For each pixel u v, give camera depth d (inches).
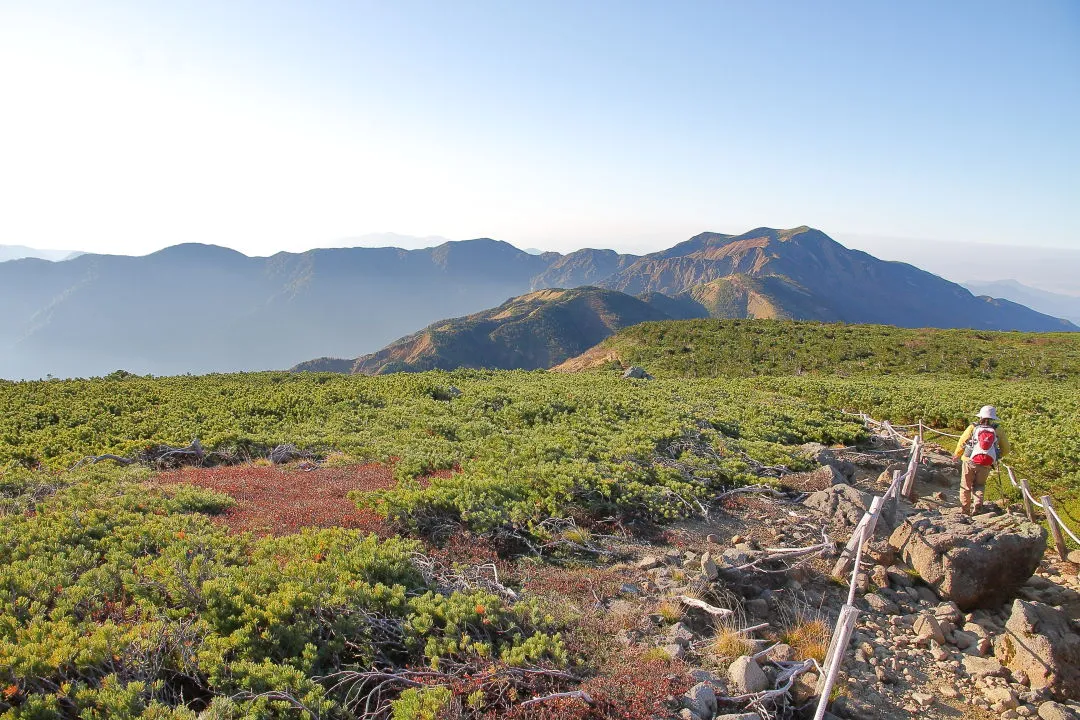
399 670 249.9
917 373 1985.7
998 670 300.4
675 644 288.5
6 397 869.8
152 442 649.6
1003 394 1170.0
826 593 376.2
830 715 259.8
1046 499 452.8
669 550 423.8
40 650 223.3
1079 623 328.5
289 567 310.3
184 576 281.3
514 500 467.5
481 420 821.2
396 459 611.5
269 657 240.8
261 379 1192.2
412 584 321.4
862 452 798.5
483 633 281.7
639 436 732.0
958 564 373.7
